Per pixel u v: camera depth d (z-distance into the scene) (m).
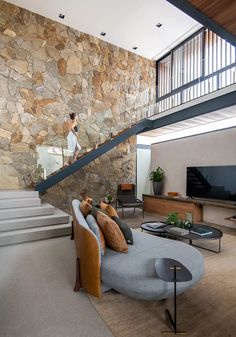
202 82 5.54
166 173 6.75
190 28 6.63
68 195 6.20
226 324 1.73
